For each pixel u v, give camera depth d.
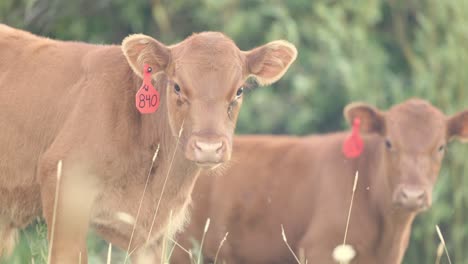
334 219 12.16
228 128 8.48
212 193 12.95
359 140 12.08
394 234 12.09
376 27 18.59
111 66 9.06
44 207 8.80
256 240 12.78
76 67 9.16
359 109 12.48
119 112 8.88
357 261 12.12
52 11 15.78
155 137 8.99
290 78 17.31
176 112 8.62
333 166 12.48
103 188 8.80
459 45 16.42
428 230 15.42
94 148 8.71
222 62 8.58
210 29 17.17
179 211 9.35
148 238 8.89
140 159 8.95
